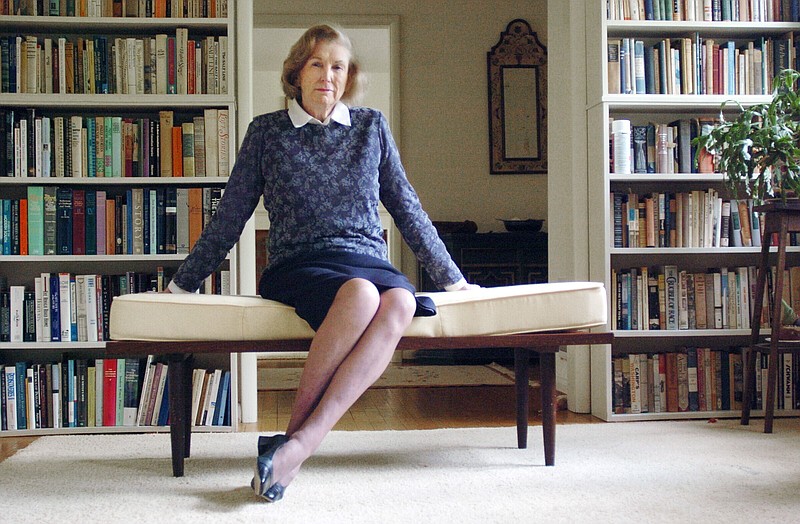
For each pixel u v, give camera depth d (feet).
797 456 8.74
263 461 6.56
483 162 20.86
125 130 11.41
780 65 12.26
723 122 11.35
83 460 8.80
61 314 11.21
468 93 20.84
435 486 7.40
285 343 7.76
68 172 11.34
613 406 11.85
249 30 11.81
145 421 11.13
